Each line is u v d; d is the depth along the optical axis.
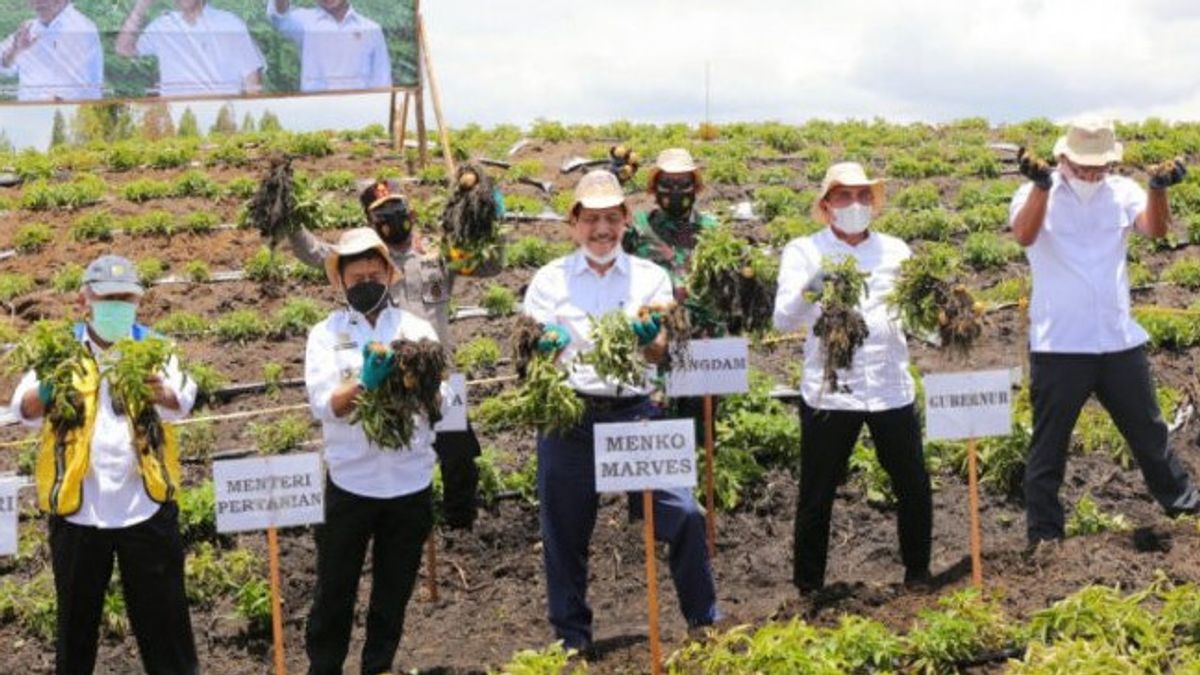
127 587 7.70
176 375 7.74
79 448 7.47
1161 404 11.93
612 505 10.96
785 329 8.41
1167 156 20.23
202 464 11.70
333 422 7.76
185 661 7.83
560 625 8.04
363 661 7.95
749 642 7.20
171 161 19.62
